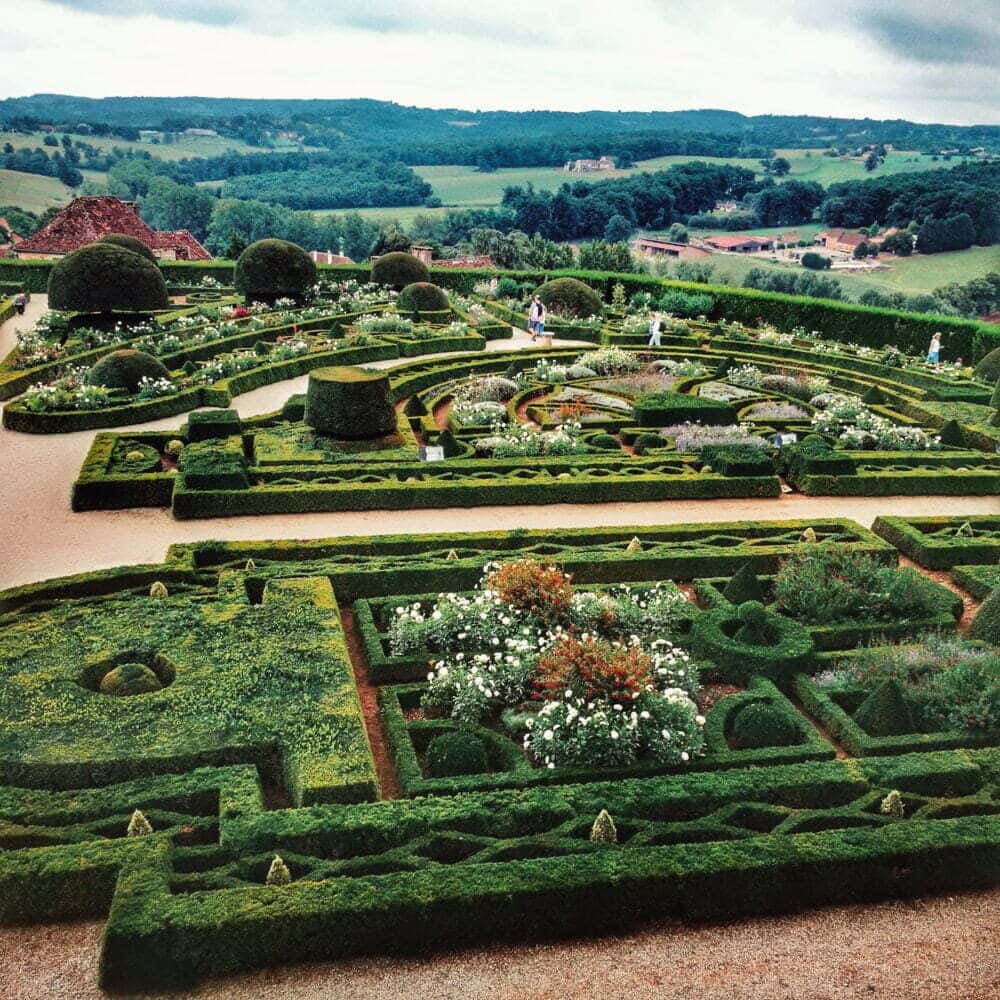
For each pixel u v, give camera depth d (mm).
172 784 11047
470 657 14625
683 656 14172
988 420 30547
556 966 9250
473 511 21797
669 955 9445
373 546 18438
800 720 13375
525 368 36188
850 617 16469
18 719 12047
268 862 9945
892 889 10328
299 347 36062
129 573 16406
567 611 15172
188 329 38719
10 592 15812
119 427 27453
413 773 11812
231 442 24297
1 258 58750
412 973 9125
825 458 24094
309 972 9109
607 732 12055
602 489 22609
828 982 9094
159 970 8852
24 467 23688
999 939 9797
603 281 55656
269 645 14078
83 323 40531
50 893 9594
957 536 20312
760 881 9961
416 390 32531
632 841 10445
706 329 46094
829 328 45969
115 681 13062
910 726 13125
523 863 9852
